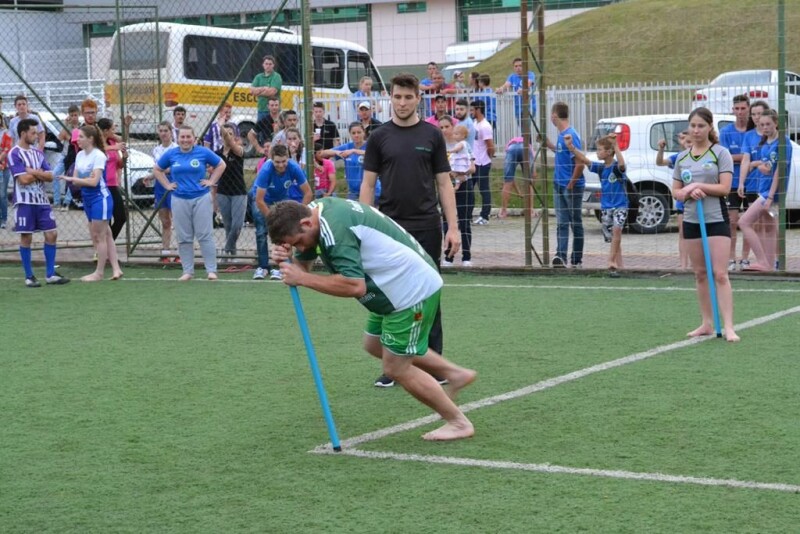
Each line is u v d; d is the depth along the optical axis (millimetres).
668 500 5184
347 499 5340
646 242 15945
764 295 11102
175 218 13227
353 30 32938
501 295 11594
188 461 6031
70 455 6191
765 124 12156
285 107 23562
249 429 6660
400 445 6246
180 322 10453
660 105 17891
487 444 6199
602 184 12805
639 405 6945
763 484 5375
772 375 7656
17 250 15789
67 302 11812
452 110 18594
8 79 24953
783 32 12031
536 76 18453
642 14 29828
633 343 8922
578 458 5887
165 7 22516
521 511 5098
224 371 8297
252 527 5004
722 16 28672
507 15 32188
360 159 14602
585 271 12953
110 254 13648
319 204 5996
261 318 10547
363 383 7840
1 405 7371
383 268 5992
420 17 32344
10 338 9828
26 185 12789
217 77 23422
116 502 5391
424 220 7828
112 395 7605
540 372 7984
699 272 9070
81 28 24844
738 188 12398
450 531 4875
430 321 6184
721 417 6609
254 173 18641
